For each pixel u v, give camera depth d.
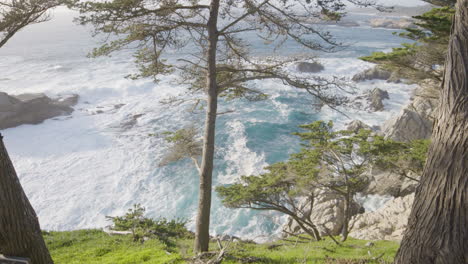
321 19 9.09
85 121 37.66
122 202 23.56
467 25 3.86
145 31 9.58
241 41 10.75
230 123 36.09
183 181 25.52
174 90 46.91
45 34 122.06
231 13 9.87
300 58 10.51
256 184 14.95
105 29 9.34
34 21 6.54
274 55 11.12
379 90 42.75
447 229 3.67
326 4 8.70
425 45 14.65
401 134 28.95
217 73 11.19
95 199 23.81
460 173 3.63
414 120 28.62
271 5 9.18
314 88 10.26
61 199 23.78
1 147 5.33
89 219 22.03
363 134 15.19
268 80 50.03
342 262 9.18
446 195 3.70
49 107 38.66
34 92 47.12
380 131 32.81
